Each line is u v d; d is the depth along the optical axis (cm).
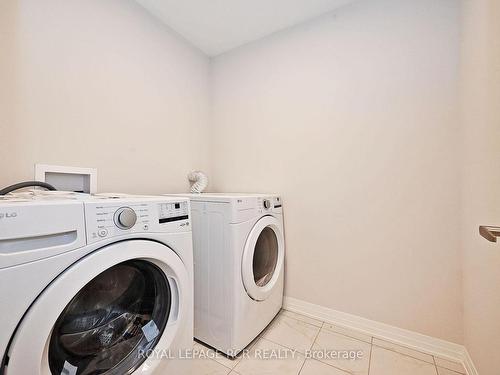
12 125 102
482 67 93
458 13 118
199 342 133
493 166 86
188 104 190
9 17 100
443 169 123
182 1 149
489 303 90
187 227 90
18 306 51
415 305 131
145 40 156
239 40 187
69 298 57
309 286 163
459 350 120
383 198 138
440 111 123
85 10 125
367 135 142
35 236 53
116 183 141
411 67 129
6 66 100
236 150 197
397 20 133
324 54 156
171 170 176
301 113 165
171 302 85
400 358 123
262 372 113
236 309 118
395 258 136
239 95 195
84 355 70
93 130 130
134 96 150
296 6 151
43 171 110
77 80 122
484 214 92
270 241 161
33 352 53
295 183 168
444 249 123
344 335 142
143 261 77
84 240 61
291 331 146
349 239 149
